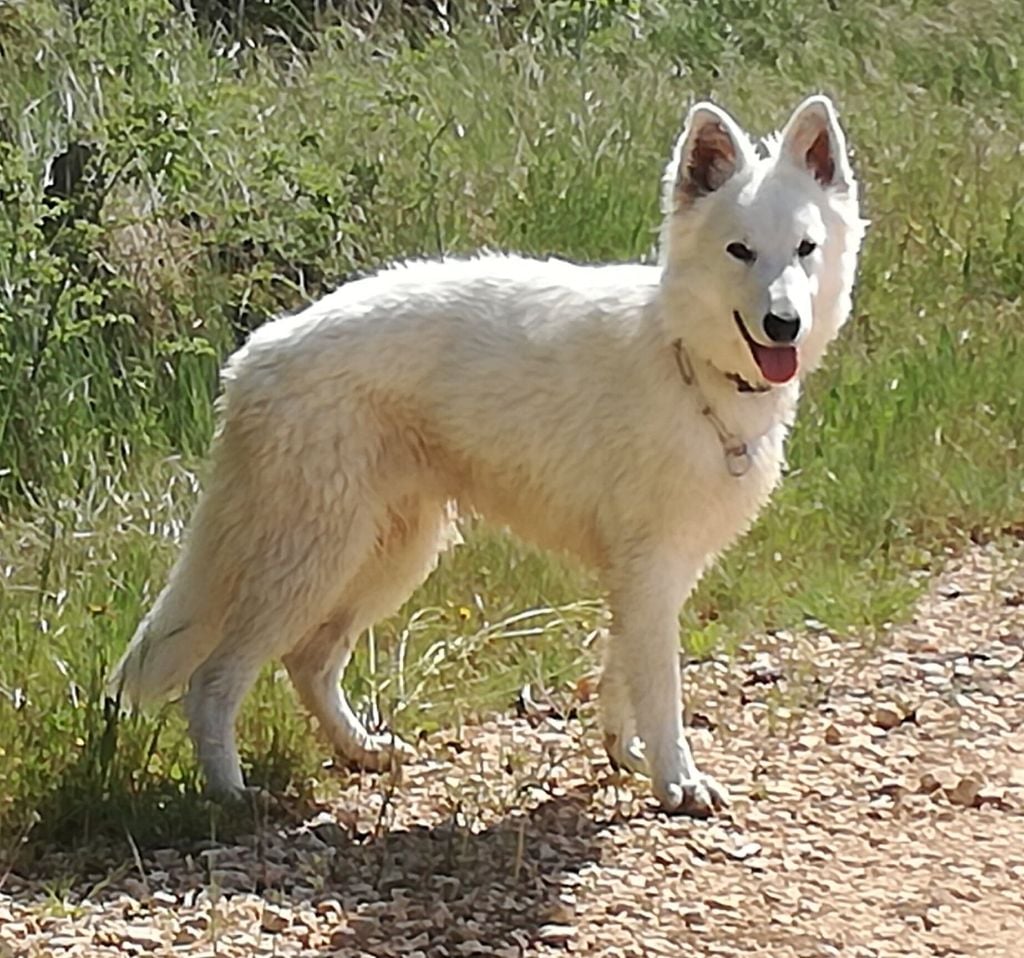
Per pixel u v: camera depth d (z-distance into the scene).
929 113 16.83
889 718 8.24
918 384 11.85
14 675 7.91
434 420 7.40
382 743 7.73
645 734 7.29
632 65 17.11
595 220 13.29
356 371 7.27
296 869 6.65
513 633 8.84
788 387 7.31
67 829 6.86
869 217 14.53
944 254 14.10
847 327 12.74
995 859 6.86
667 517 7.18
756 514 7.47
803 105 7.14
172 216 12.18
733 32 18.72
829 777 7.63
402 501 7.53
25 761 7.13
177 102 12.68
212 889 6.28
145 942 6.04
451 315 7.39
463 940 6.14
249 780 7.39
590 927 6.27
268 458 7.23
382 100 14.01
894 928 6.30
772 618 9.39
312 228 12.16
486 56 16.31
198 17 16.77
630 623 7.25
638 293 7.29
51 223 11.66
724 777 7.61
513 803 7.31
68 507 9.91
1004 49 18.81
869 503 10.54
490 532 9.30
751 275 6.86
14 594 8.89
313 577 7.26
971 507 10.72
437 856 6.81
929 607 9.66
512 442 7.34
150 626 7.48
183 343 10.88
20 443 10.44
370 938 6.14
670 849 6.90
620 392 7.19
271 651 7.31
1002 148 16.22
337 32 16.38
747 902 6.48
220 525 7.41
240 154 12.82
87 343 11.07
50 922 6.17
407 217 12.80
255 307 11.78
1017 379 12.16
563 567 9.43
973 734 8.11
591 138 14.68
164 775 7.26
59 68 13.02
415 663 8.50
